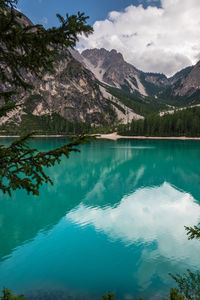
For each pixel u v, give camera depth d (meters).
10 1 3.44
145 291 9.94
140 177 32.88
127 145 86.44
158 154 57.47
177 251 13.12
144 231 15.82
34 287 10.24
